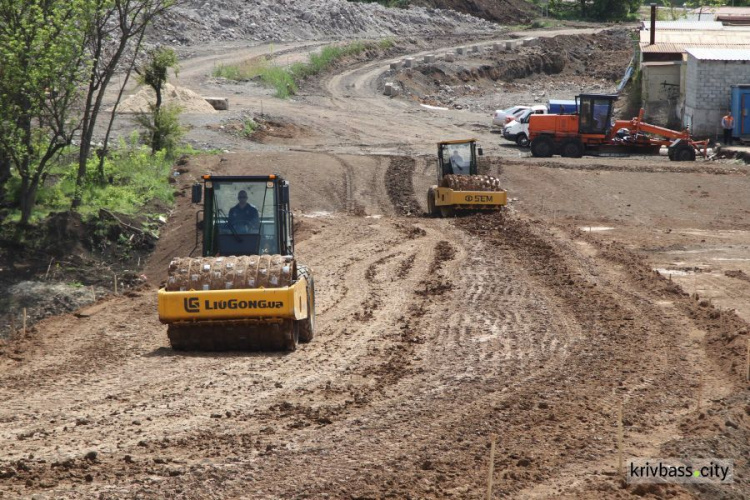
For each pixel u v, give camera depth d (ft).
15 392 78.23
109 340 101.40
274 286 89.97
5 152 171.22
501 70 491.31
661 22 426.51
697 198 204.13
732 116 285.84
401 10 639.76
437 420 67.77
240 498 52.44
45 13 173.37
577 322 101.86
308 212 201.26
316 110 368.48
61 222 168.66
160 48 252.83
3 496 52.70
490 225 176.35
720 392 75.00
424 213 201.26
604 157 277.23
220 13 528.22
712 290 121.29
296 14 556.10
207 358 89.97
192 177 220.64
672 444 61.57
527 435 63.98
